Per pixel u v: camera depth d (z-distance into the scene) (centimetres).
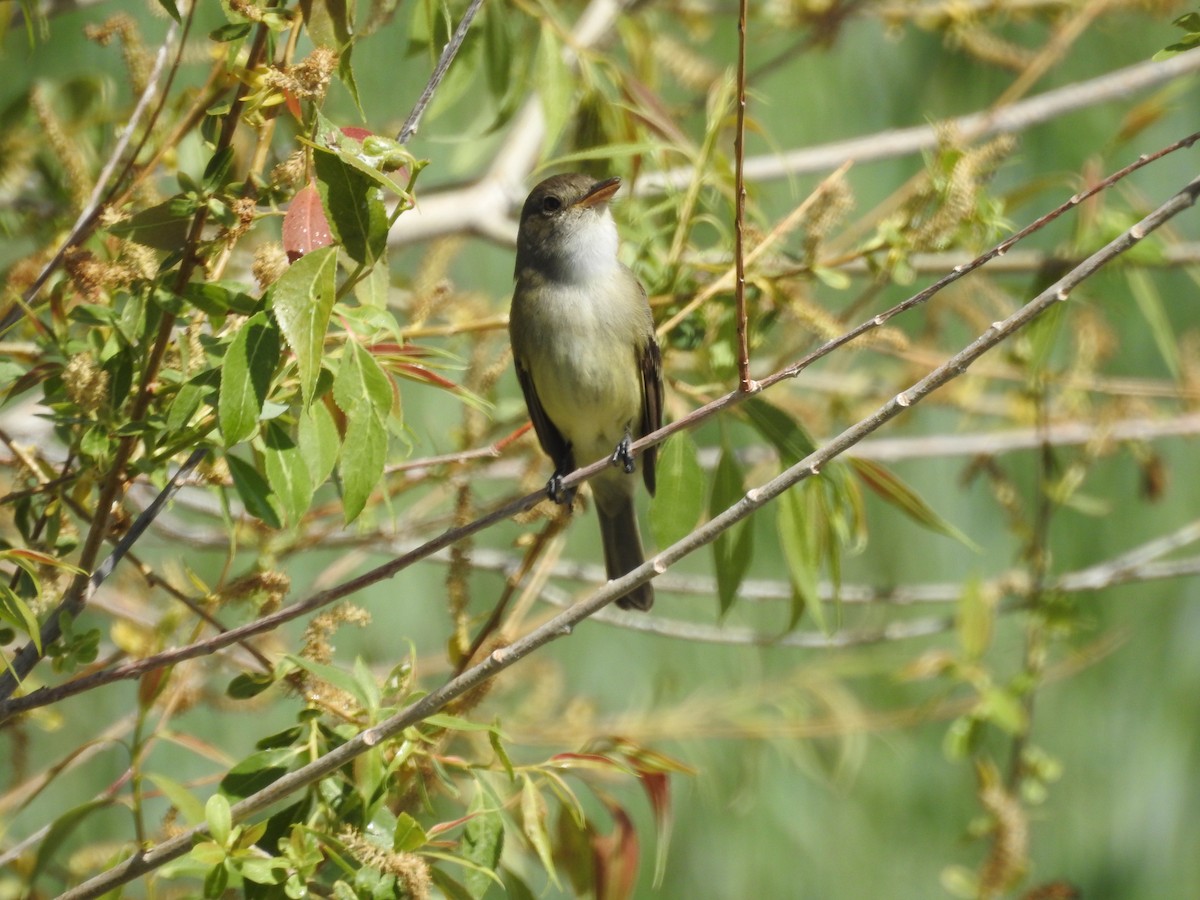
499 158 1216
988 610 1075
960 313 1204
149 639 883
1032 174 1447
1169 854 1396
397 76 1273
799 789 1327
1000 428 1344
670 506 845
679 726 1173
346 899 641
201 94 793
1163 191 1462
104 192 817
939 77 1449
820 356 695
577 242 955
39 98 816
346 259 735
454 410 1201
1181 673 1430
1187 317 1470
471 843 695
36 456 735
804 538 878
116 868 642
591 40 1152
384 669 1091
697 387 955
